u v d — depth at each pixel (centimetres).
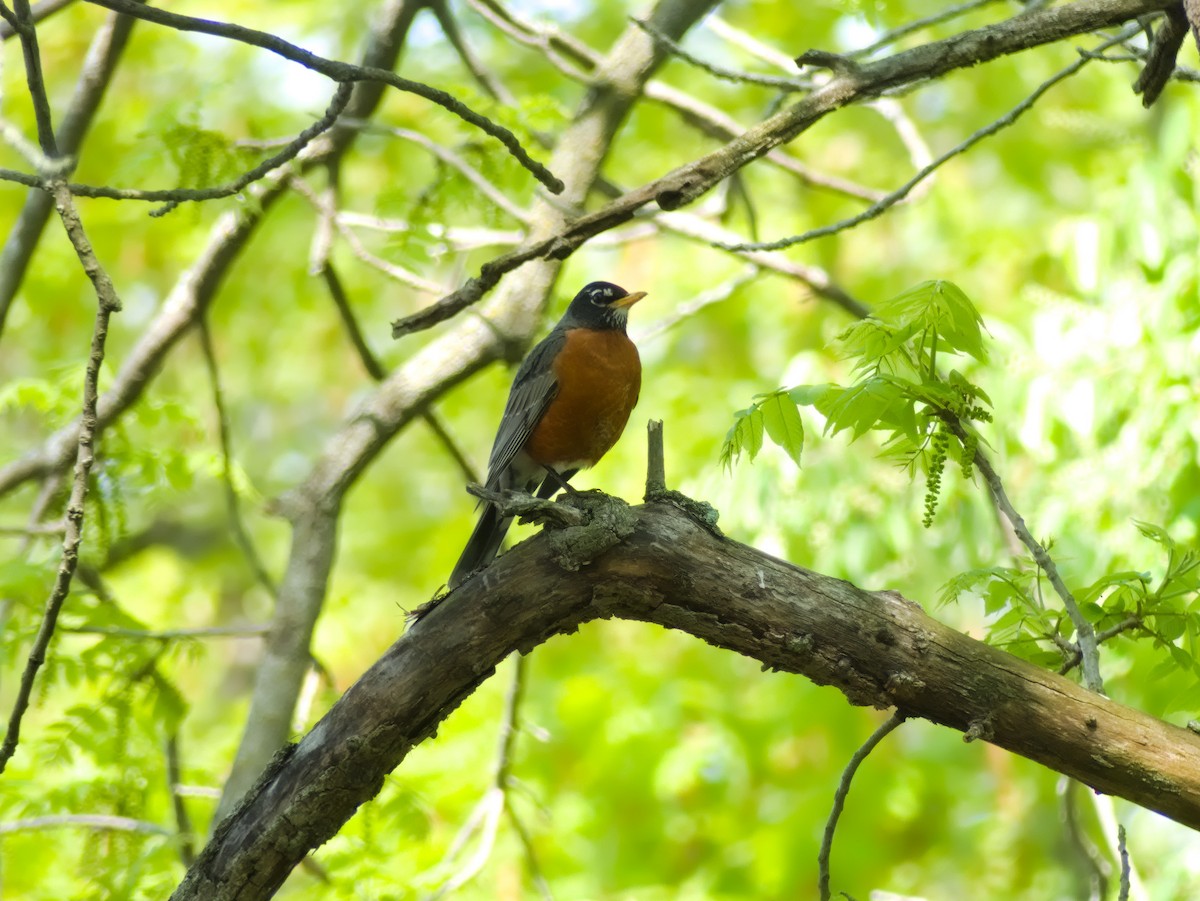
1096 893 825
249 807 575
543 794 1551
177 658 973
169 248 1791
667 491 589
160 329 1115
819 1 1681
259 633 966
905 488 1212
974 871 1703
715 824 1625
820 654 564
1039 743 558
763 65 1784
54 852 1155
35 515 1085
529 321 1070
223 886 571
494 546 897
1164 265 1081
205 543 2072
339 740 568
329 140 1111
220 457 1052
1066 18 635
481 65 1201
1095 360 1084
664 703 1611
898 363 695
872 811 1534
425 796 1221
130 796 975
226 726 1767
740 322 1939
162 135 955
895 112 1259
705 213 1348
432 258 1060
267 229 1773
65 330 1934
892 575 1253
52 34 1773
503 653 580
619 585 569
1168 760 546
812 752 1658
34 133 1623
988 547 1193
